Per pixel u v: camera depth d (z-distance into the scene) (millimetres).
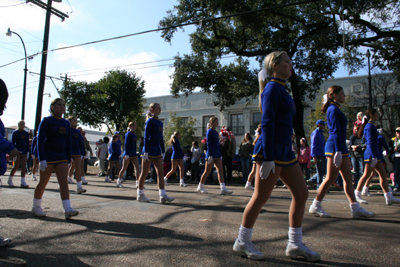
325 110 4387
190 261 2502
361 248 2863
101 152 14148
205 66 18047
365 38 14516
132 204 5387
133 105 25875
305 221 4055
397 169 7703
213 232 3418
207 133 7250
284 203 5656
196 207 5129
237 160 12812
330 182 4258
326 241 3104
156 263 2465
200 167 12344
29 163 14328
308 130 25719
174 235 3293
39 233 3369
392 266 2402
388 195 5547
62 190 4137
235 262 2473
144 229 3553
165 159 12102
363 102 21516
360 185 5695
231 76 18266
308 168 9656
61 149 4211
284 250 2789
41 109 15922
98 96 24984
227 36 17125
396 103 19875
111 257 2611
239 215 4418
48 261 2521
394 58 15398
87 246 2912
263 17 14164
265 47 16266
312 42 14922
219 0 13281
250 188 8555
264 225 3785
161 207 5102
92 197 6297
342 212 4738
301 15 15219
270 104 2453
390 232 3480
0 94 2881
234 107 29078
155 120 5766
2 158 2855
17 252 2740
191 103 31859
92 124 25641
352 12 12945
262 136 2463
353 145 8070
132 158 8688
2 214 4316
